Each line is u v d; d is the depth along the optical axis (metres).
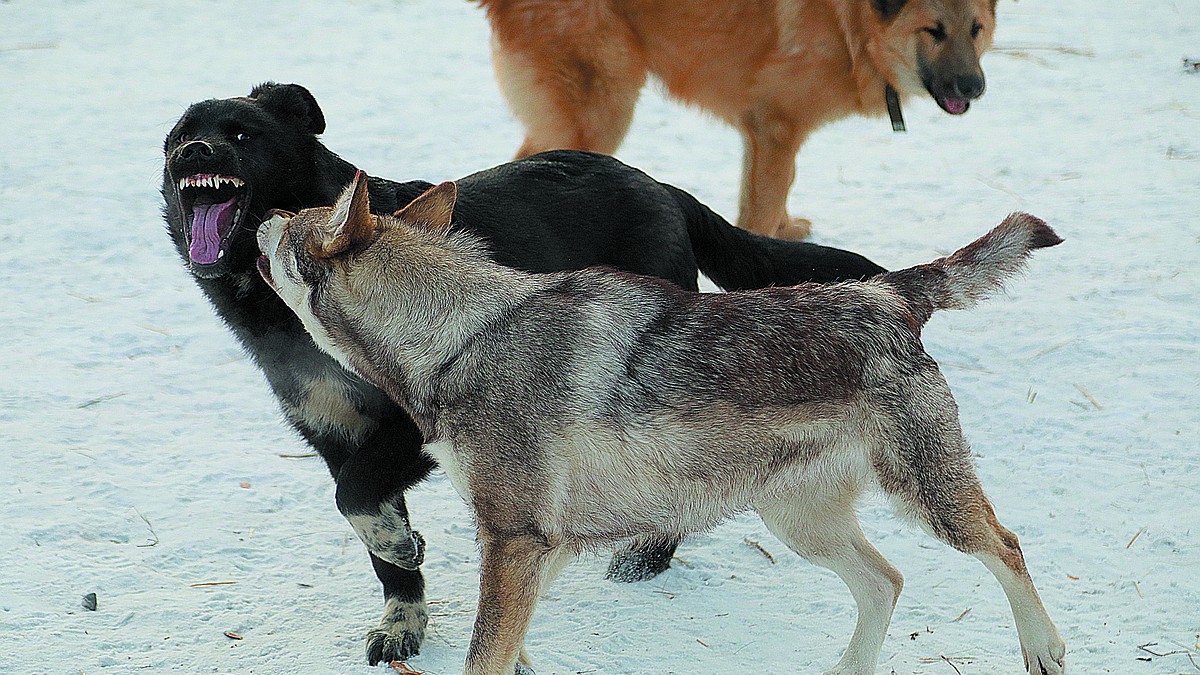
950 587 8.96
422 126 21.14
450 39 27.19
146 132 20.59
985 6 15.16
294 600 8.98
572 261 9.42
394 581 8.45
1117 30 27.34
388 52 25.98
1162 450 10.76
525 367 7.23
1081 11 29.12
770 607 8.88
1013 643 8.25
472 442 7.25
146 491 10.51
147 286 15.14
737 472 7.32
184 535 9.80
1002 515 9.91
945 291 7.62
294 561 9.54
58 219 16.95
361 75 24.25
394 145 20.02
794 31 14.93
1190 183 17.92
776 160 15.54
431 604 9.02
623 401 7.21
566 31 15.11
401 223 7.70
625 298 7.50
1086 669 7.82
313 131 9.11
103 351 13.38
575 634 8.55
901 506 7.30
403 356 7.42
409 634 8.35
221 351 13.49
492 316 7.38
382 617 8.62
